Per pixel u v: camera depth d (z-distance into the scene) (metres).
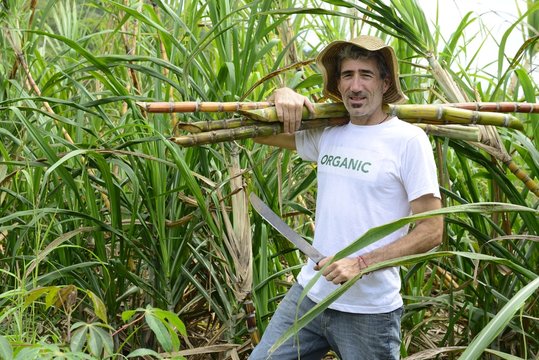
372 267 2.04
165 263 3.49
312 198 4.40
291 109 2.80
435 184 2.62
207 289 3.79
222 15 3.39
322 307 2.01
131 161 3.50
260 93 3.54
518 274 3.42
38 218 3.24
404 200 2.69
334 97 2.97
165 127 3.50
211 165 3.60
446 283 4.04
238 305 3.45
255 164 3.38
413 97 3.80
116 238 3.83
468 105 2.94
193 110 2.79
